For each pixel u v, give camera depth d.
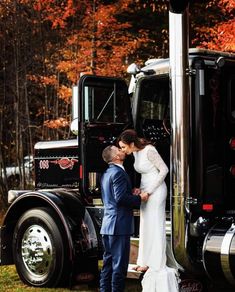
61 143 7.18
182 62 5.46
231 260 5.30
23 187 13.13
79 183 6.30
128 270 5.94
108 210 5.57
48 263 6.52
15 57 13.24
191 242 5.55
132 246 6.05
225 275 5.37
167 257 5.82
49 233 6.50
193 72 5.64
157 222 5.60
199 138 5.66
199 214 5.65
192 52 5.78
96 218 6.45
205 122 5.68
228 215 5.88
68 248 6.39
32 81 13.55
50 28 13.20
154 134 6.59
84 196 6.27
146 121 6.57
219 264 5.38
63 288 6.52
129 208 5.57
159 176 5.61
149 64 6.47
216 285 6.03
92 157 6.30
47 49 13.15
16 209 6.95
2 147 14.12
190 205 5.56
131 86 6.56
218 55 5.89
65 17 12.39
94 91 6.35
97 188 6.34
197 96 5.64
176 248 5.50
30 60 13.30
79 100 6.22
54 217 6.52
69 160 7.07
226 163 5.88
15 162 13.96
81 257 6.40
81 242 6.39
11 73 13.54
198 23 13.24
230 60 5.91
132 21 14.57
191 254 5.54
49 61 13.11
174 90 5.49
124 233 5.51
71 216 6.45
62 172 7.15
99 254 6.45
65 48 12.84
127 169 6.43
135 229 6.16
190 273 5.65
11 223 7.04
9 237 7.03
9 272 7.41
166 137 6.55
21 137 13.39
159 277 5.44
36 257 6.61
